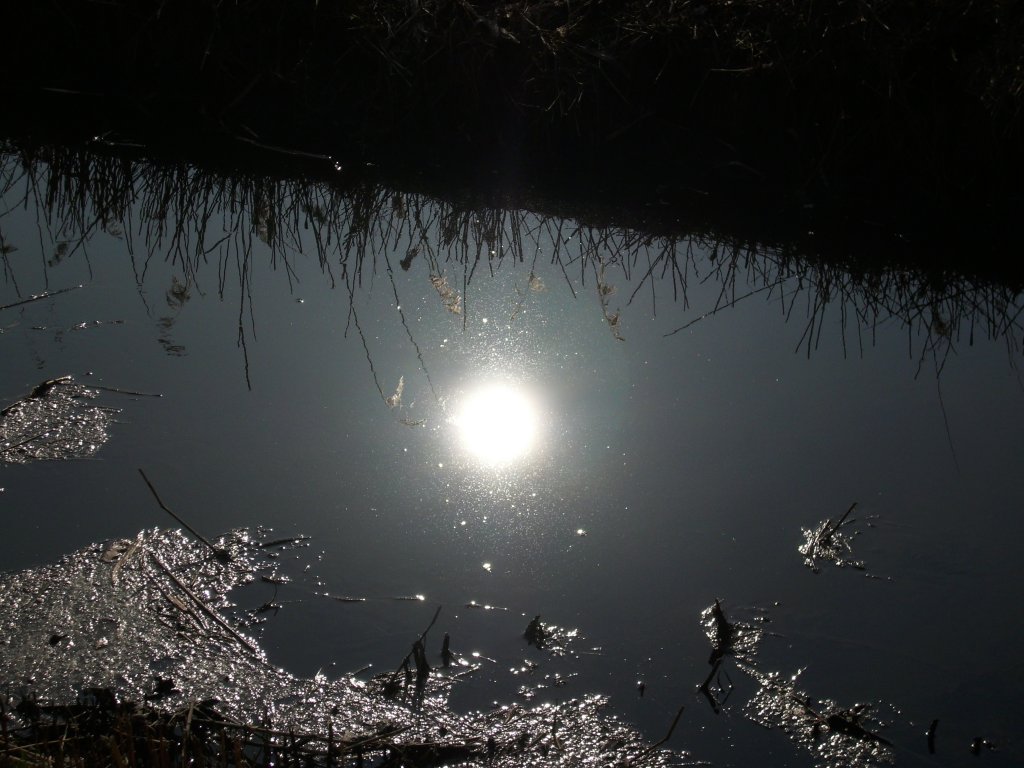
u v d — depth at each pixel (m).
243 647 2.60
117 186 5.05
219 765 2.14
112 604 2.71
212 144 5.36
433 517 3.12
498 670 2.55
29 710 2.31
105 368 3.83
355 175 5.28
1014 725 2.42
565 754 2.31
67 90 5.49
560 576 2.89
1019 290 4.56
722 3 5.66
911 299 4.48
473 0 5.71
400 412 3.66
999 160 4.94
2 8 5.46
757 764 2.31
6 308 4.19
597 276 4.64
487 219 5.05
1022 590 2.85
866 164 5.18
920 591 2.85
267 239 4.78
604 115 5.47
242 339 4.07
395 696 2.45
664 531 3.09
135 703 2.35
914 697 2.50
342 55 5.51
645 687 2.51
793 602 2.81
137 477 3.24
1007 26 5.06
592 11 5.75
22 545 2.92
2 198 4.91
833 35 5.21
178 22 5.52
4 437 3.38
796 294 4.54
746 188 5.26
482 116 5.47
